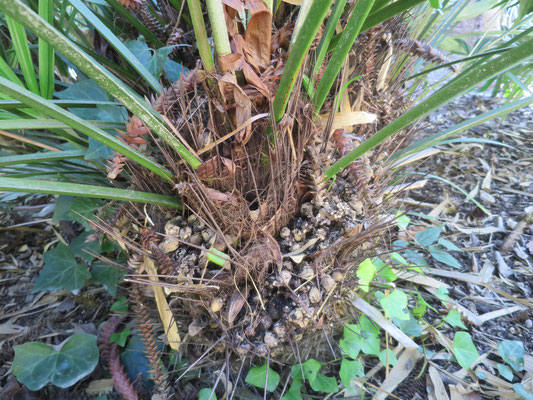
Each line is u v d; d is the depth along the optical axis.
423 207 0.54
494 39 0.52
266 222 0.27
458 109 0.73
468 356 0.33
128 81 0.37
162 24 0.34
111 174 0.24
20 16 0.14
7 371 0.36
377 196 0.33
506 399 0.33
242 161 0.26
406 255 0.45
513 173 0.58
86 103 0.29
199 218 0.25
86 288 0.44
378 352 0.33
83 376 0.33
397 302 0.32
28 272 0.47
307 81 0.25
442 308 0.41
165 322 0.30
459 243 0.49
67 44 0.15
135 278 0.28
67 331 0.40
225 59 0.21
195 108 0.26
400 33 0.38
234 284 0.27
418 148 0.33
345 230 0.28
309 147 0.26
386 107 0.34
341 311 0.33
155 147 0.29
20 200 0.56
